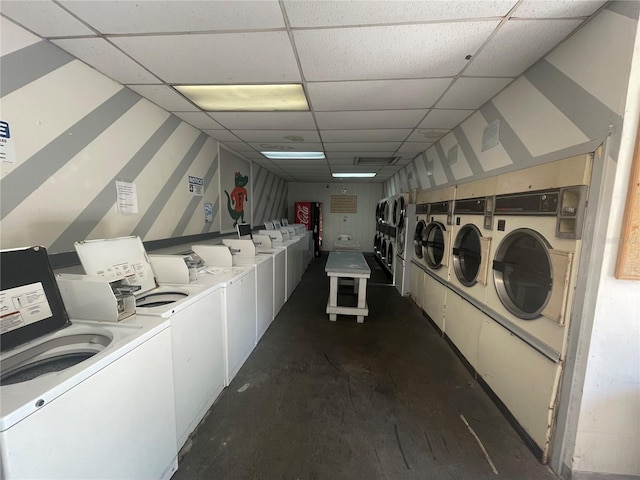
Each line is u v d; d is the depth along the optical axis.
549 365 1.52
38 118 1.58
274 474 1.46
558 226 1.48
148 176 2.54
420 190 4.33
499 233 2.05
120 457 1.10
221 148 4.02
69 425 0.88
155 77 2.03
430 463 1.54
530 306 1.76
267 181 6.47
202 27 1.45
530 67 1.79
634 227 1.22
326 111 2.65
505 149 2.06
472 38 1.50
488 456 1.59
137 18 1.38
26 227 1.55
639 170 1.18
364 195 8.87
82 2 1.27
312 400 2.04
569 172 1.42
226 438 1.68
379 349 2.84
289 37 1.53
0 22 1.38
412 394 2.13
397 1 1.24
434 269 3.45
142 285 1.85
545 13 1.30
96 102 1.95
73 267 1.84
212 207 3.78
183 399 1.61
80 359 1.27
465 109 2.52
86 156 1.90
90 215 1.96
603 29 1.26
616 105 1.20
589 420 1.38
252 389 2.15
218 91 2.25
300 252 5.64
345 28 1.44
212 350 1.95
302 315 3.75
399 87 2.12
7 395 0.79
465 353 2.53
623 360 1.33
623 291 1.28
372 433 1.74
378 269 6.78
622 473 1.40
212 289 1.93
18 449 0.74
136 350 1.17
